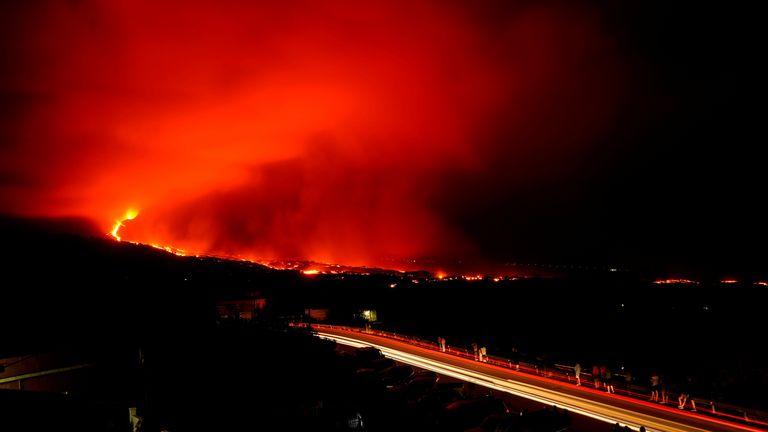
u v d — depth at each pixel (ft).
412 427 73.05
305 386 93.04
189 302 195.00
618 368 141.28
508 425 69.31
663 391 90.02
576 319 253.65
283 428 72.74
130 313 142.10
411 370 102.89
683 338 205.67
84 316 125.80
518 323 244.22
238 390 89.25
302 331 159.53
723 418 79.97
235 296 231.30
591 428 74.64
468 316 260.83
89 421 51.49
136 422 66.23
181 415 76.43
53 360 92.99
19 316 116.67
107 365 98.99
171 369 101.30
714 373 128.26
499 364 124.77
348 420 73.00
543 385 101.96
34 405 50.52
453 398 84.28
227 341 129.80
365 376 98.32
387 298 313.73
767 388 111.55
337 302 271.69
